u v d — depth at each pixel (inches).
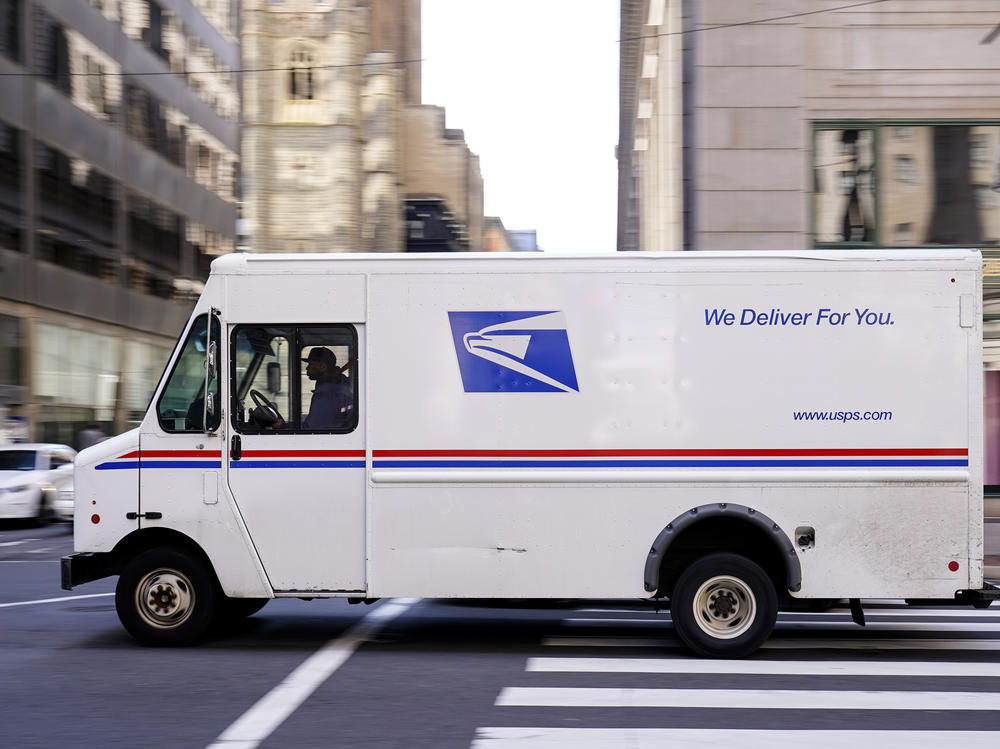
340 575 331.0
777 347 326.0
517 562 327.6
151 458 334.6
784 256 327.0
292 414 333.1
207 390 332.2
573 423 328.2
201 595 336.8
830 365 325.1
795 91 643.5
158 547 339.9
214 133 2231.8
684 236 669.3
